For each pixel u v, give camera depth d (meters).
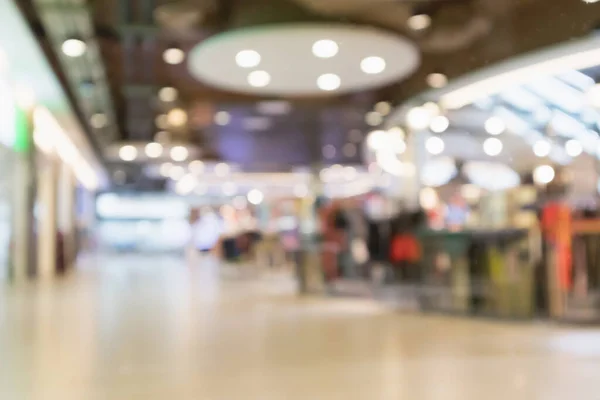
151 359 4.05
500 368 3.79
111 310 7.12
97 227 33.84
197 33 7.70
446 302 7.14
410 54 7.46
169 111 12.67
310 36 7.28
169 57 8.76
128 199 34.09
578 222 6.06
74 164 19.83
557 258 6.07
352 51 7.68
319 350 4.46
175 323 6.00
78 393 3.10
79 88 10.75
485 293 6.75
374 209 9.59
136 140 16.27
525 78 4.57
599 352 4.39
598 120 3.76
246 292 10.15
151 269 18.33
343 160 16.20
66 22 7.52
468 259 6.93
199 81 10.27
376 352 4.39
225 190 27.11
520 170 5.82
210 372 3.63
